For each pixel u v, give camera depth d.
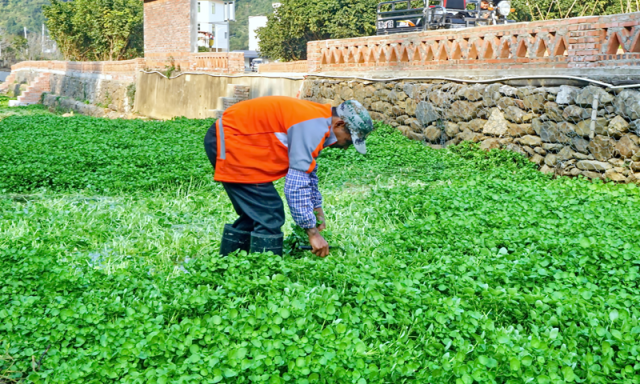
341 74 16.12
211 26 60.75
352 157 11.21
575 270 4.81
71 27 44.41
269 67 22.22
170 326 3.87
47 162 10.12
